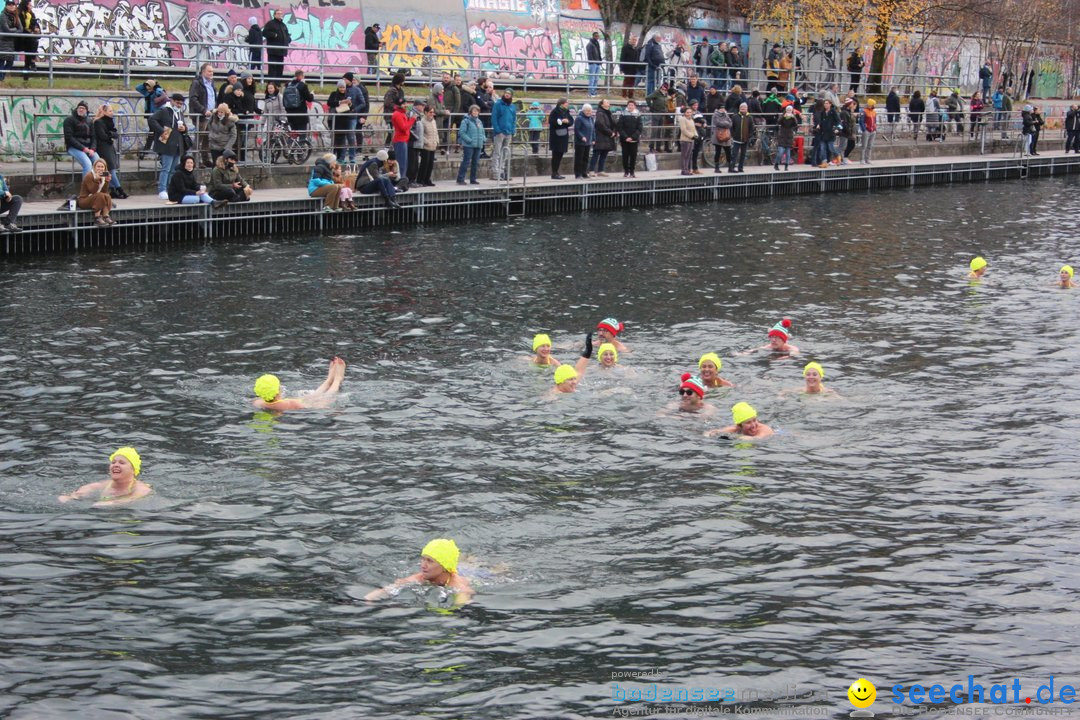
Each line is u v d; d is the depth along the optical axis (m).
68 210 24.41
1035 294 23.61
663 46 49.22
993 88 62.00
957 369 17.80
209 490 12.61
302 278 22.86
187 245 25.81
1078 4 65.50
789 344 19.06
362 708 8.71
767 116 42.47
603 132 35.00
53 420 14.52
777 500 12.73
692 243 28.86
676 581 10.83
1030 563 11.32
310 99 30.97
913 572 11.09
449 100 33.62
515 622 10.02
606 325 18.38
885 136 47.66
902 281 24.81
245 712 8.62
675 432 14.77
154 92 28.39
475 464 13.52
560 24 47.03
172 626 9.82
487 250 26.77
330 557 11.15
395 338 18.75
